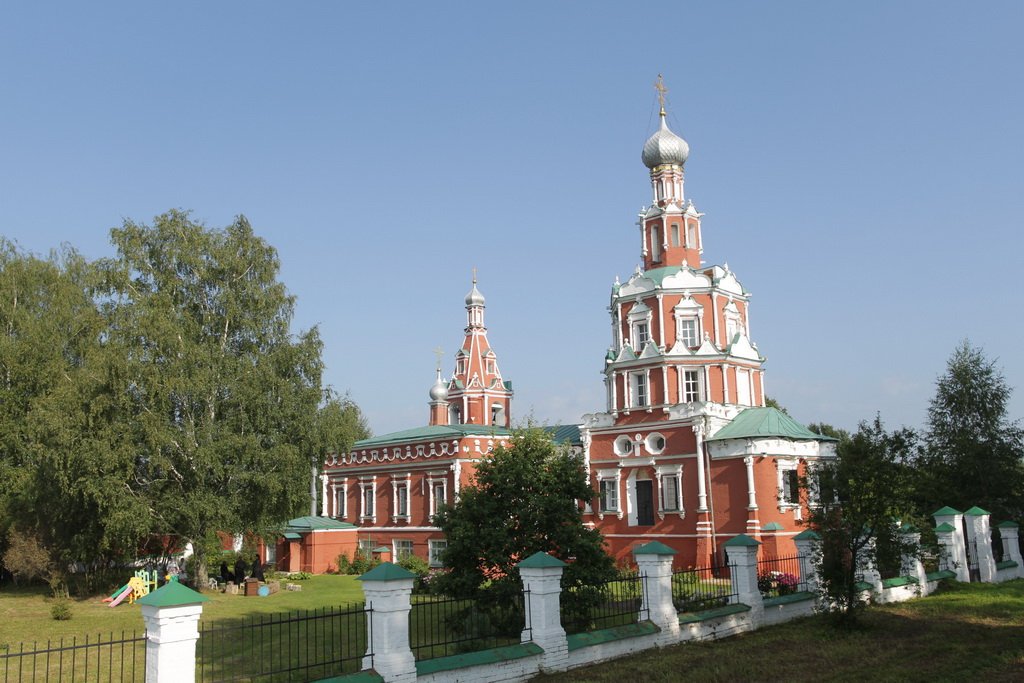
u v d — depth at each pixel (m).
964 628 23.39
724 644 21.86
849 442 25.20
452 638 24.23
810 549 26.03
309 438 43.94
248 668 20.58
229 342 45.44
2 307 46.12
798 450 46.03
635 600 23.70
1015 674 17.45
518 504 25.72
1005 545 37.53
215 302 45.09
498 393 80.50
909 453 25.16
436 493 60.38
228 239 46.12
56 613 32.56
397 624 16.03
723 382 50.19
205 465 40.00
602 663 19.58
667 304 51.38
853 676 17.92
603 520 50.28
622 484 49.81
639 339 52.22
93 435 39.00
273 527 46.09
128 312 41.81
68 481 38.78
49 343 45.66
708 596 24.70
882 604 28.09
